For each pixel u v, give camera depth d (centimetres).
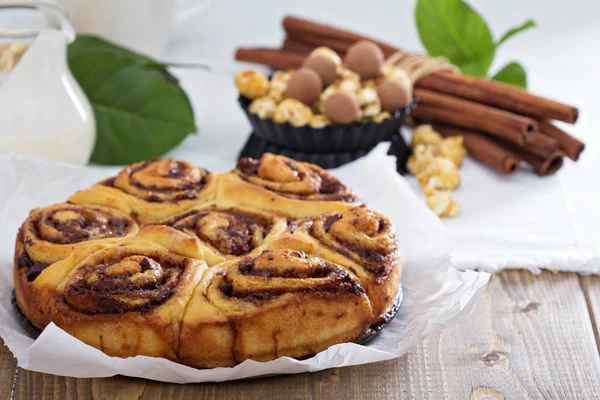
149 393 73
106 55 101
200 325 72
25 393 73
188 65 103
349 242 77
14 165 88
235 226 78
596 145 107
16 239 79
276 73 102
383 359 73
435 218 85
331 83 99
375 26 134
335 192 82
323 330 73
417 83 106
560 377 75
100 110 100
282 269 73
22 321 76
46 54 92
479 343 78
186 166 84
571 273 86
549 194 97
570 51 127
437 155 102
